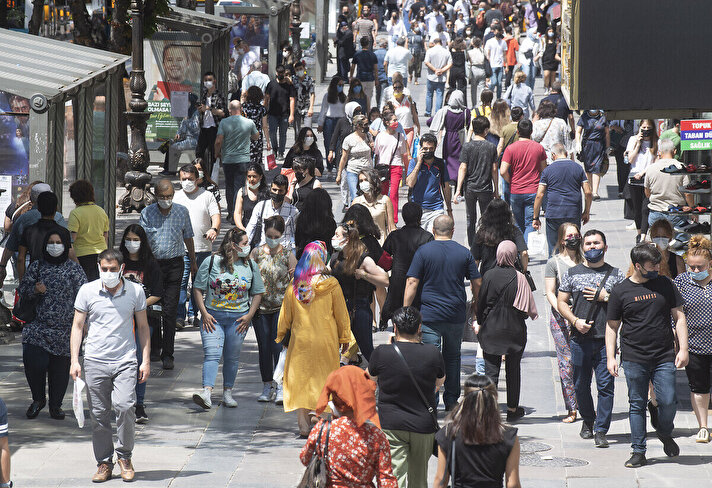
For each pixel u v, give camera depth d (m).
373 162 58.12
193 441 29.94
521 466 27.88
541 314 44.03
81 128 46.66
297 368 29.56
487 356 31.80
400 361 23.08
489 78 100.94
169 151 72.75
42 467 27.47
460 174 49.12
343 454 19.97
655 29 31.39
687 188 36.06
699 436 30.08
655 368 28.02
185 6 84.56
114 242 52.03
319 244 29.67
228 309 32.41
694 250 29.61
